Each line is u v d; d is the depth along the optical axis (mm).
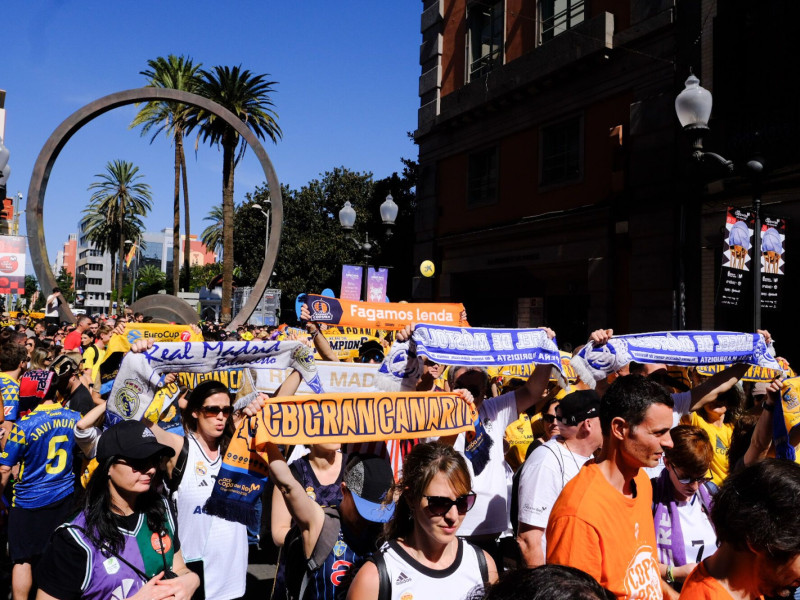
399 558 2455
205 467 3957
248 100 34344
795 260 12750
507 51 19516
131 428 2758
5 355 5574
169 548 2848
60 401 5742
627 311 15602
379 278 12227
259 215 41469
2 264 15047
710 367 5676
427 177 22672
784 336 12938
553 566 1538
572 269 17469
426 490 2420
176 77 38875
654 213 14781
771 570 2105
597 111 16578
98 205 64625
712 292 13633
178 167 41594
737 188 13078
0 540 6301
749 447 4277
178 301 19609
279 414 3105
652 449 2564
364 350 7500
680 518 3494
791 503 2010
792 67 12336
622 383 2672
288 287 38219
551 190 17891
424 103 22594
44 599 2584
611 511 2562
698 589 2199
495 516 4102
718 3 13531
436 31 22125
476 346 4008
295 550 3105
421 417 3463
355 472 2920
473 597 1812
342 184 38594
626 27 15781
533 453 3498
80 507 2707
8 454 4645
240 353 3676
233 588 3949
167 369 3625
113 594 2633
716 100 13523
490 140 20031
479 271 20438
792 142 12273
